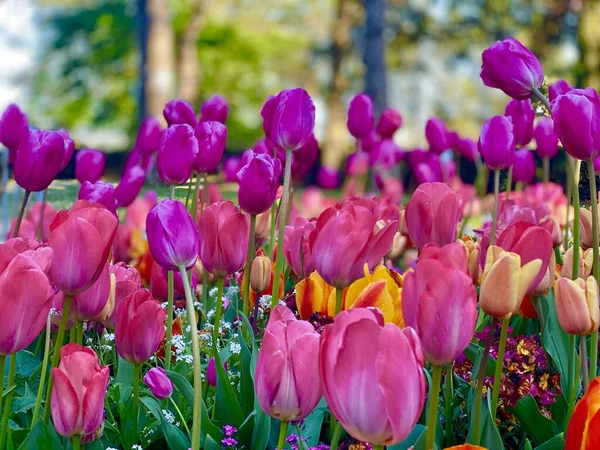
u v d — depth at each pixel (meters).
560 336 1.07
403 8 14.92
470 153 2.48
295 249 1.20
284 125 1.09
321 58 18.22
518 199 2.02
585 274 1.15
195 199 1.30
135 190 1.37
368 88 9.18
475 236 1.58
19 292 0.88
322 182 3.32
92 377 0.91
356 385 0.76
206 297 1.44
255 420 1.03
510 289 0.88
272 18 18.20
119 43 18.39
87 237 0.94
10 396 0.98
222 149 1.28
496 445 0.94
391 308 0.98
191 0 14.70
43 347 1.30
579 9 12.52
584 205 1.44
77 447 0.92
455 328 0.82
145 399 1.04
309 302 1.13
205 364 1.20
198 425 0.90
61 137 1.14
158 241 0.93
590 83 11.73
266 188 1.11
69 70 18.86
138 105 9.80
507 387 1.06
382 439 0.77
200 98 18.41
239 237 1.11
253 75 18.77
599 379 0.84
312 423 1.04
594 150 1.02
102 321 1.14
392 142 2.70
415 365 0.76
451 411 1.08
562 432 1.01
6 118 1.41
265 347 0.86
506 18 14.24
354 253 0.99
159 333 1.03
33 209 1.74
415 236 1.09
